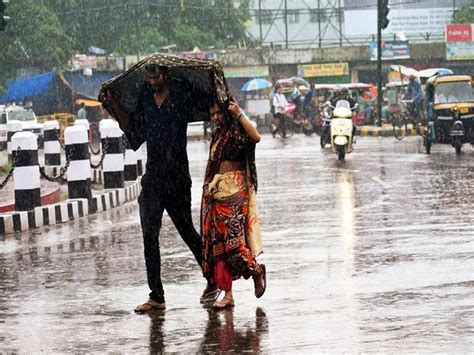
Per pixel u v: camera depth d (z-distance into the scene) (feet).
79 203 104.06
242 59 414.00
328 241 73.97
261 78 417.08
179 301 54.24
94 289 59.16
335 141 168.45
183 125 53.72
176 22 405.80
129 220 98.22
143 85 54.39
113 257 72.08
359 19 468.34
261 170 151.64
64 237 86.28
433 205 95.09
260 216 92.89
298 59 423.64
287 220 88.79
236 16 427.74
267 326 46.37
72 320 50.26
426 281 55.77
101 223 96.53
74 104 338.75
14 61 330.95
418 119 249.75
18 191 95.91
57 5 379.35
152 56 53.36
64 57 336.08
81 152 106.83
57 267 68.59
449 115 171.42
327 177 134.72
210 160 52.37
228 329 46.26
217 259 51.55
